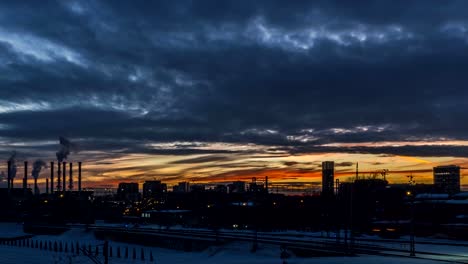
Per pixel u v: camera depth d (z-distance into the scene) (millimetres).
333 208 178250
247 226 188250
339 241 112875
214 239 127188
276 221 185250
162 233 157250
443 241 114750
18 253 146500
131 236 167875
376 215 165750
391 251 90375
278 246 106125
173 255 126438
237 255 104438
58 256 136750
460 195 158125
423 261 73750
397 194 173375
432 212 145375
